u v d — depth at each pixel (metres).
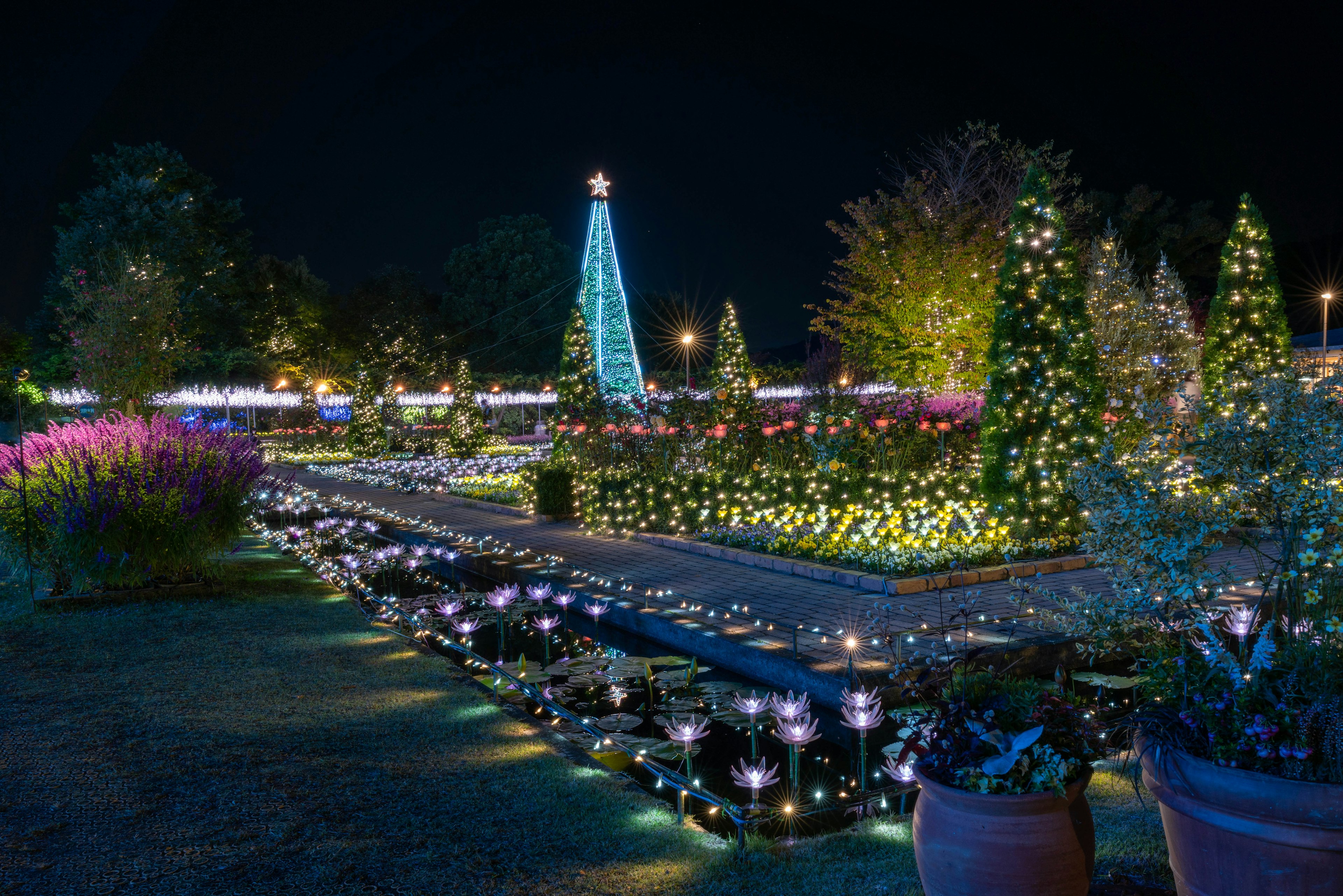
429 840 3.16
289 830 3.24
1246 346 11.24
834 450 11.09
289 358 44.06
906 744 2.54
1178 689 2.55
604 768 3.95
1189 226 32.84
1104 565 2.97
